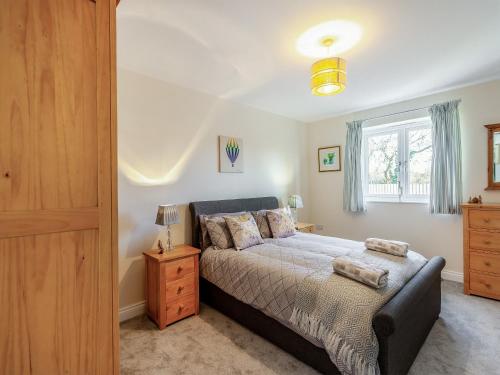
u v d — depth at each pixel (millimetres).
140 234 2543
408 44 2121
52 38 833
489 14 1750
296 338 1804
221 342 2035
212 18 1750
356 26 1865
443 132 3107
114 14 961
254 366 1757
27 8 792
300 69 2529
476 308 2496
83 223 895
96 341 925
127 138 2465
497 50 2238
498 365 1734
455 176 3041
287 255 2320
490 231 2656
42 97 815
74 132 875
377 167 3914
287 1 1595
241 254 2396
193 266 2459
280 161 4188
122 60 2311
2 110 753
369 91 3197
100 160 927
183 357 1862
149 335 2141
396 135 3727
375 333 1409
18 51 777
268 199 3785
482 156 2945
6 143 760
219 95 3244
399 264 2016
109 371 949
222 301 2477
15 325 782
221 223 2748
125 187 2451
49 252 834
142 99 2572
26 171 792
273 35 1957
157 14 1696
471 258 2775
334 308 1565
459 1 1623
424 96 3363
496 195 2871
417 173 3531
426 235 3389
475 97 2986
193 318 2418
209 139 3178
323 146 4488
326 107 3826
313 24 1831
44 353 826
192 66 2439
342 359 1437
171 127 2799
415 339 1775
